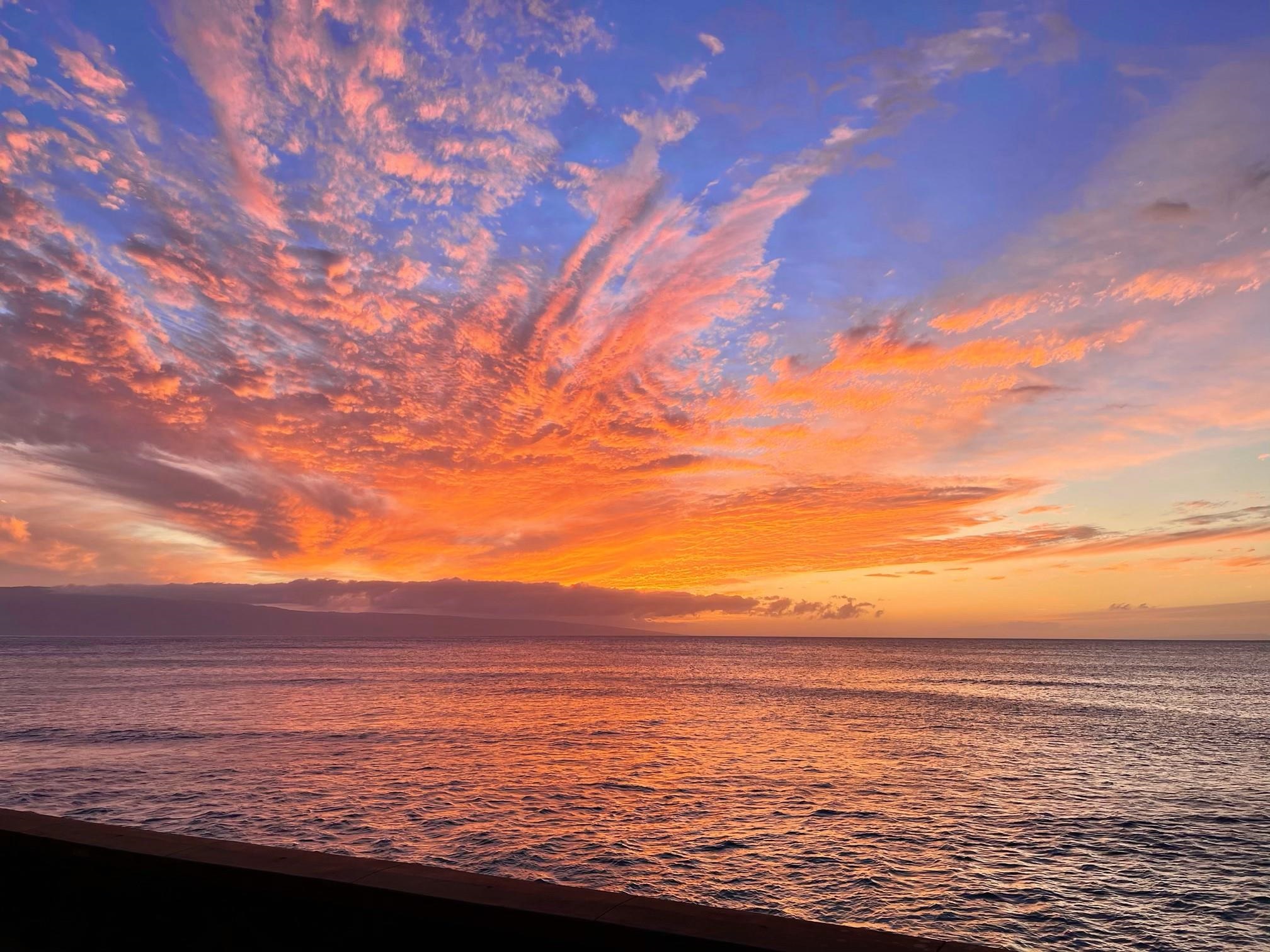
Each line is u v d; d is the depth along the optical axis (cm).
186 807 2494
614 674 10794
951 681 9556
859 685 8744
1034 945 1534
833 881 1850
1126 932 1594
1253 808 2608
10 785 2841
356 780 2947
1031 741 4184
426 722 4884
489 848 2072
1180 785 3027
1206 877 1905
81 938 364
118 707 5650
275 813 2419
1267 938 1570
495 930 287
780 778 3075
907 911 1689
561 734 4319
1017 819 2444
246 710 5534
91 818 2355
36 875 377
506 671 11188
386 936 305
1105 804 2659
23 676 8981
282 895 324
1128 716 5538
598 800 2628
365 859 345
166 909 348
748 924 271
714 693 7469
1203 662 16088
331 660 14088
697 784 2931
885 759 3544
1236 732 4644
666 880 1847
